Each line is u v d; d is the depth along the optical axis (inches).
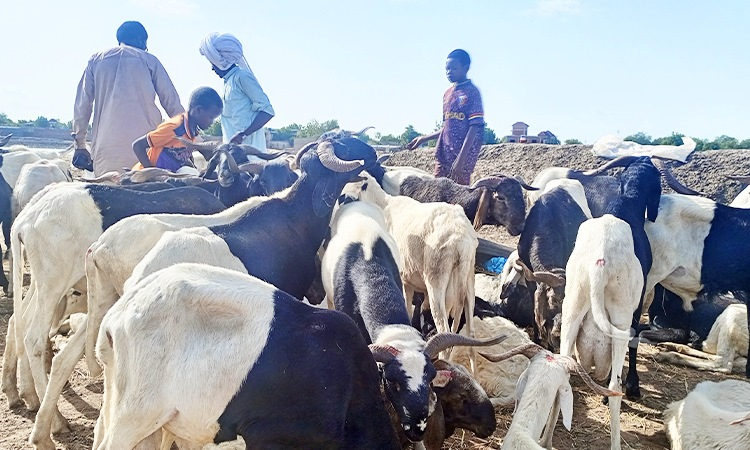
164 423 131.9
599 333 209.8
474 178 603.2
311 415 132.3
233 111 304.5
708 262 275.3
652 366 284.0
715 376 276.5
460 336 171.9
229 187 252.8
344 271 201.0
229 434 132.0
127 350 131.0
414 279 257.0
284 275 201.6
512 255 303.1
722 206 281.9
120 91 295.1
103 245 177.5
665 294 309.7
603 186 310.2
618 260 202.5
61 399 221.1
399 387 156.6
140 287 137.1
